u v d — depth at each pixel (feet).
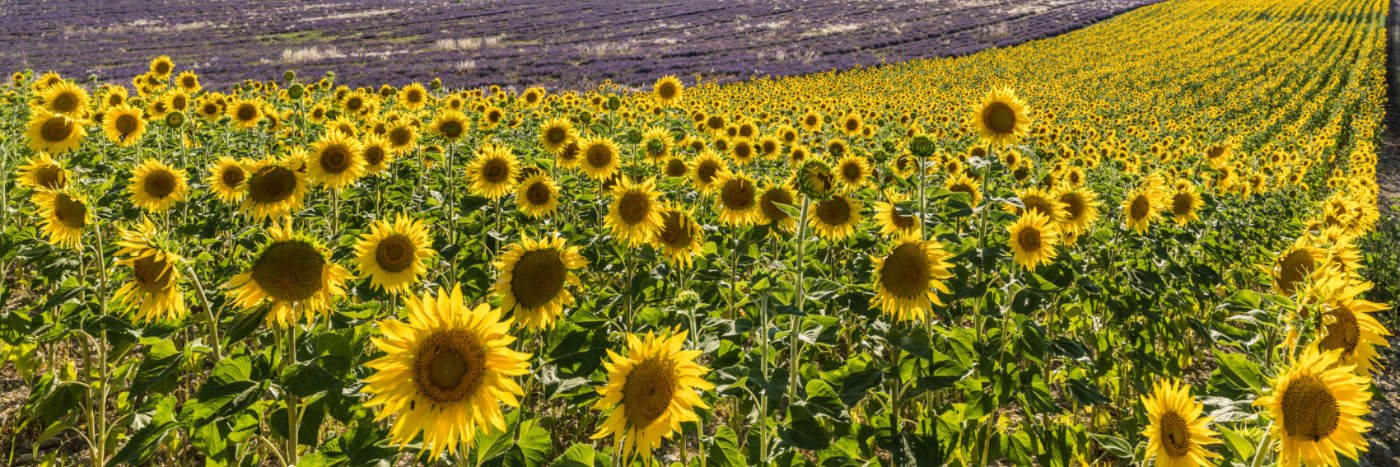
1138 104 91.50
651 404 7.27
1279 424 7.58
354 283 12.98
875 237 16.63
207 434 9.09
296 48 139.95
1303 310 9.63
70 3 213.46
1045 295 12.40
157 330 10.62
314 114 31.50
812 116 36.40
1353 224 23.53
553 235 10.38
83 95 25.22
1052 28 206.08
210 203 21.22
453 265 16.49
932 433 11.58
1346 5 255.91
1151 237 18.45
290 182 13.76
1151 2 288.30
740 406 11.87
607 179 20.89
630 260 14.73
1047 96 89.15
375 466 9.02
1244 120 81.35
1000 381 11.68
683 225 13.89
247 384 8.79
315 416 9.40
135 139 23.38
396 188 22.71
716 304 15.42
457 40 156.04
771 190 15.98
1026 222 12.76
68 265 12.78
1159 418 8.49
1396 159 66.08
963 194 12.48
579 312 11.37
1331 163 61.36
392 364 6.40
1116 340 16.49
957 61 142.10
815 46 156.25
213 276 15.47
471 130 31.22
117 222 19.63
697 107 44.55
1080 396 12.48
